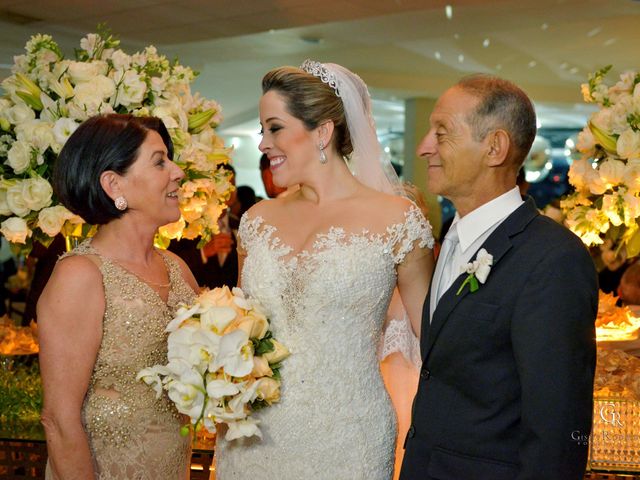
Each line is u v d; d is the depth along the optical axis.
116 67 2.87
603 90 3.07
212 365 2.05
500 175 2.03
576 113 14.73
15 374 3.29
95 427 2.27
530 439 1.79
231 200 5.35
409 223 2.37
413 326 2.50
